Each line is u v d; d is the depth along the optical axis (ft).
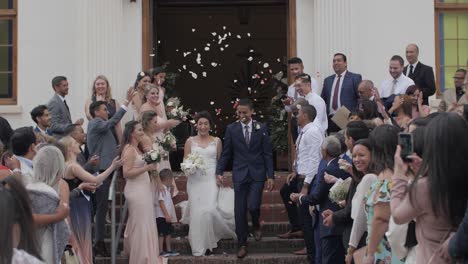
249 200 32.45
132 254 30.40
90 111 32.01
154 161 30.37
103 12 38.32
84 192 28.25
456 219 14.96
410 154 15.78
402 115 27.84
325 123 33.42
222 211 32.91
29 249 15.21
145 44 39.24
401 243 17.83
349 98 35.27
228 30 62.03
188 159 32.24
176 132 44.68
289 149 39.06
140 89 35.32
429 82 34.71
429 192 15.08
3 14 39.47
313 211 27.40
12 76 39.50
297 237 33.30
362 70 38.19
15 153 24.64
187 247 32.91
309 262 30.50
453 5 39.32
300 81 33.45
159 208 31.86
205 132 33.53
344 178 25.29
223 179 36.04
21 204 15.31
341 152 25.72
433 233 15.21
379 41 38.24
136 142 30.78
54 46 38.83
